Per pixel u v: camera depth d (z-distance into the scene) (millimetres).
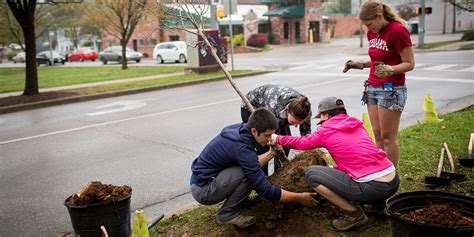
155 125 9703
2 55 60812
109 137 8805
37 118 11695
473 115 7957
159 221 4500
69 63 42719
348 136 3689
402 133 6949
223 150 3779
